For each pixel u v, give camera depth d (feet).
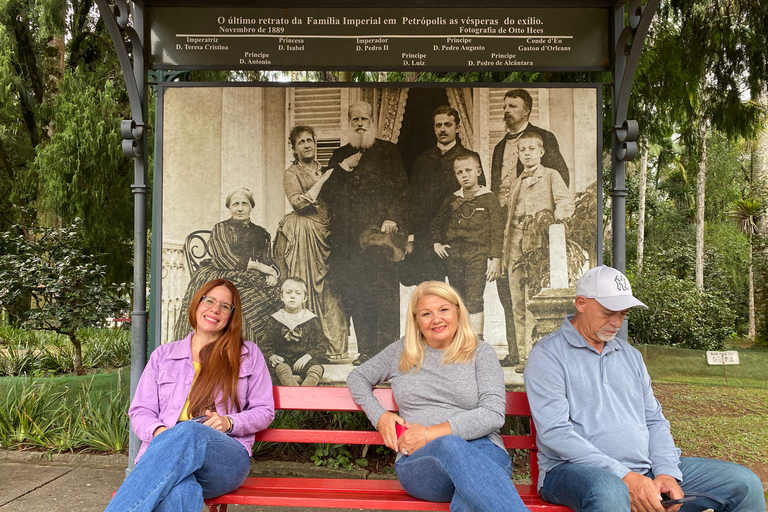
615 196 11.64
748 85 21.31
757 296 44.39
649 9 10.33
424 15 11.79
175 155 12.37
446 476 7.45
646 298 34.63
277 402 9.42
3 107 38.63
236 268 12.37
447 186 12.38
